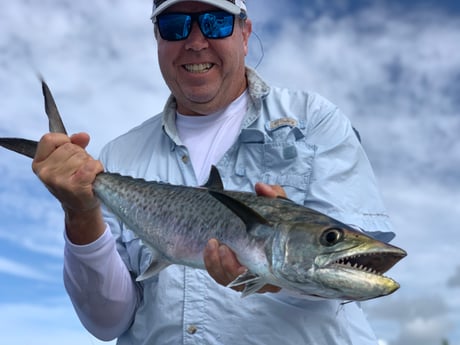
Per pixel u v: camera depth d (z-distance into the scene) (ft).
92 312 2.28
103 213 2.47
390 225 2.20
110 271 2.21
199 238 1.94
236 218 1.86
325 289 1.68
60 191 2.02
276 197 1.92
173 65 2.35
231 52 2.33
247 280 1.77
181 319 2.11
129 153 2.53
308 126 2.29
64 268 2.27
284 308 2.06
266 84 2.42
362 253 1.65
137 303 2.34
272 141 2.27
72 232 2.16
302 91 2.40
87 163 2.03
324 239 1.69
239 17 2.40
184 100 2.40
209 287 2.10
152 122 2.58
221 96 2.37
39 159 2.03
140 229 2.08
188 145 2.42
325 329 2.06
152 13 2.44
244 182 2.26
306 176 2.20
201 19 2.31
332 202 2.12
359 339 2.14
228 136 2.39
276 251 1.75
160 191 2.08
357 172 2.23
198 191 2.03
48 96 2.22
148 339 2.19
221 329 2.07
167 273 2.19
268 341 2.03
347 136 2.27
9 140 2.19
